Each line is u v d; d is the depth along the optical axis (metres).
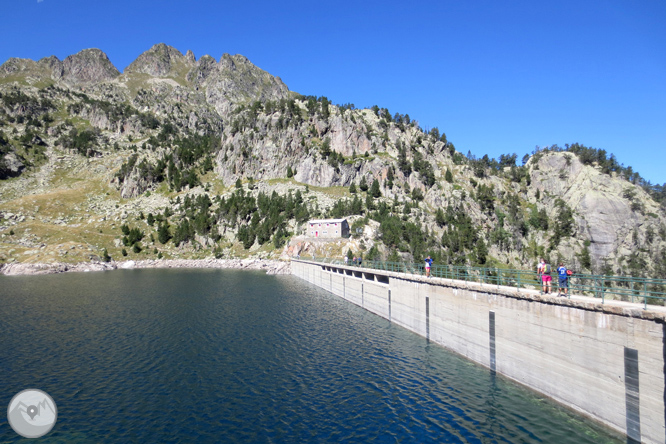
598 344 22.88
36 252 145.38
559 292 27.03
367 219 166.12
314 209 189.12
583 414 23.69
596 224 174.38
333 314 59.38
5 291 83.50
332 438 22.67
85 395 28.56
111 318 54.78
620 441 21.03
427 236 163.25
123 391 29.27
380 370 33.62
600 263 161.88
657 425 19.33
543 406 25.88
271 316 56.97
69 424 24.33
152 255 165.00
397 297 52.22
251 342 42.44
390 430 23.53
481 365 34.25
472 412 25.48
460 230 172.62
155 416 25.42
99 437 22.84
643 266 148.25
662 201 175.62
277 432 23.44
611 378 21.98
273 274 131.38
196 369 33.94
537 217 193.75
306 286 98.44
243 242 173.38
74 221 193.00
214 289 88.25
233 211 187.50
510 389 28.89
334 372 33.25
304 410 26.25
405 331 48.03
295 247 143.88
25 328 48.53
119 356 37.34
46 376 32.16
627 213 172.25
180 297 75.38
